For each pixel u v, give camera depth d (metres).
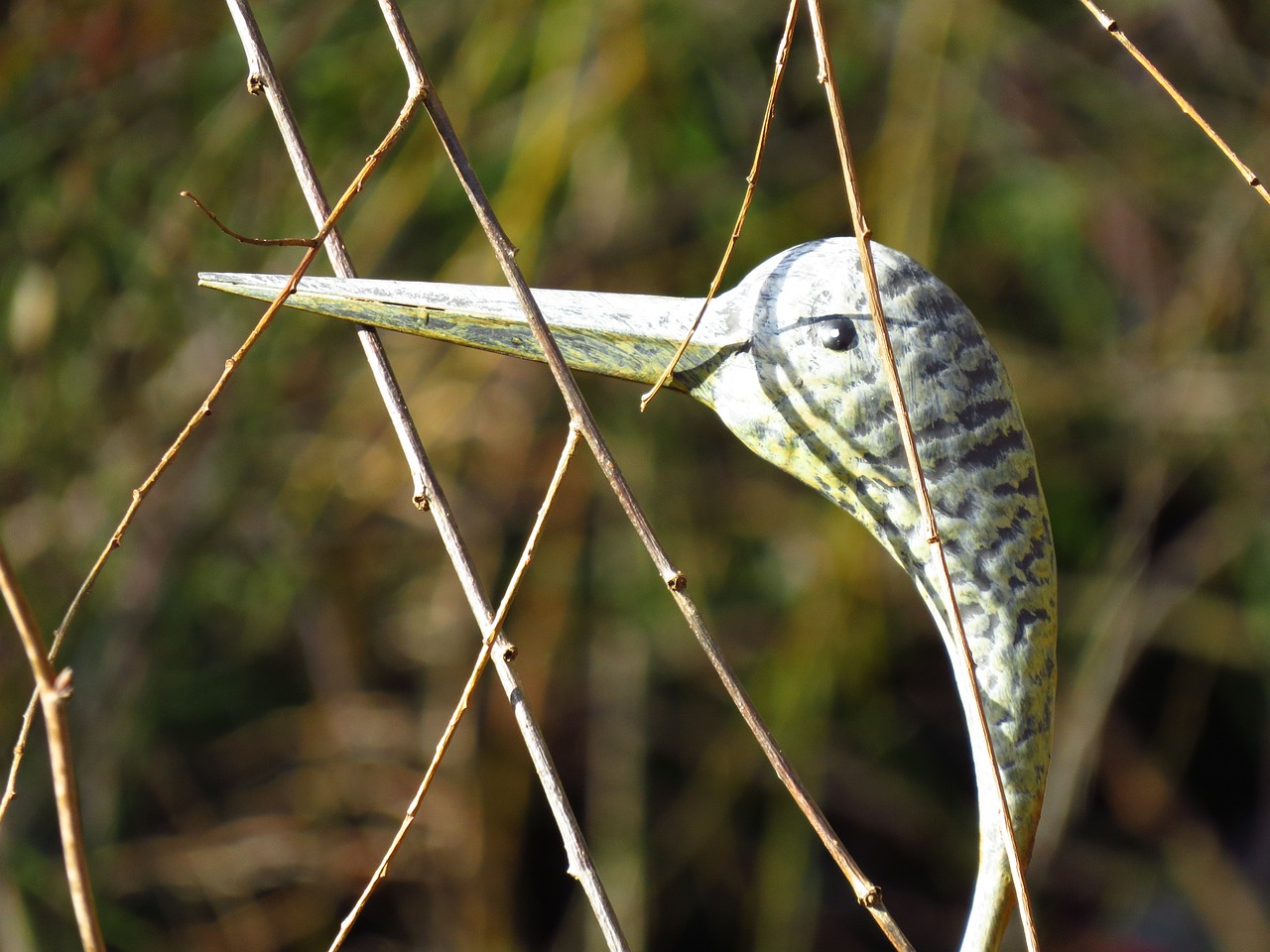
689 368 0.81
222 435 1.79
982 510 0.80
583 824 1.81
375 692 1.81
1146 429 1.86
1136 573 1.83
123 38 1.79
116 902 1.70
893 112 1.84
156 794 1.77
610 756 1.79
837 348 0.79
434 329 0.80
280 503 1.80
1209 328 1.87
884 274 0.80
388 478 1.78
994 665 0.80
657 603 1.83
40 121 1.79
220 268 1.80
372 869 1.74
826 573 1.83
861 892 0.76
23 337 1.78
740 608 1.88
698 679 1.87
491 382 1.79
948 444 0.80
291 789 1.78
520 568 0.79
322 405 1.82
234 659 1.83
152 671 1.76
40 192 1.80
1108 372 1.87
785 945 1.79
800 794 0.77
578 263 1.82
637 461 1.82
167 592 1.76
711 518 1.87
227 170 1.80
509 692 0.80
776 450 0.81
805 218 1.87
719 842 1.85
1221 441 1.88
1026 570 0.80
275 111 0.83
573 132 1.78
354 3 1.83
